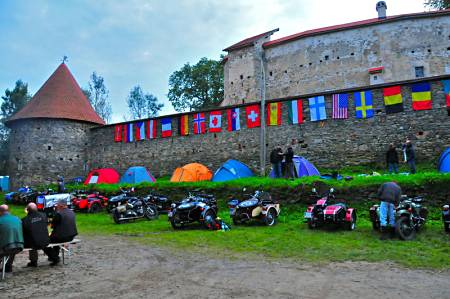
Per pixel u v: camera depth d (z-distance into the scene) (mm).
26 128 24938
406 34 25875
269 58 30734
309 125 18156
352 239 7777
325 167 17469
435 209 9906
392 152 13992
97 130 25891
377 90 17031
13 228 5664
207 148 20781
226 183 13977
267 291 4465
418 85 16219
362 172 15922
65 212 6566
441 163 13547
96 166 25391
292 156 14539
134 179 19609
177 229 10195
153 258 6586
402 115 16344
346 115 17406
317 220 9086
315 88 27906
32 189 20750
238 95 31266
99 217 13562
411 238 7625
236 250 7070
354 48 27062
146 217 12539
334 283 4770
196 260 6320
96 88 49375
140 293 4520
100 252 7301
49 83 27266
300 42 29125
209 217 9852
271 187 12484
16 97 45656
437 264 5711
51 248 6367
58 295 4551
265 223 10039
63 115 25375
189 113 21719
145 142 23234
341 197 11180
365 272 5316
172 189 15203
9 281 5293
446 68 24844
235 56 32062
